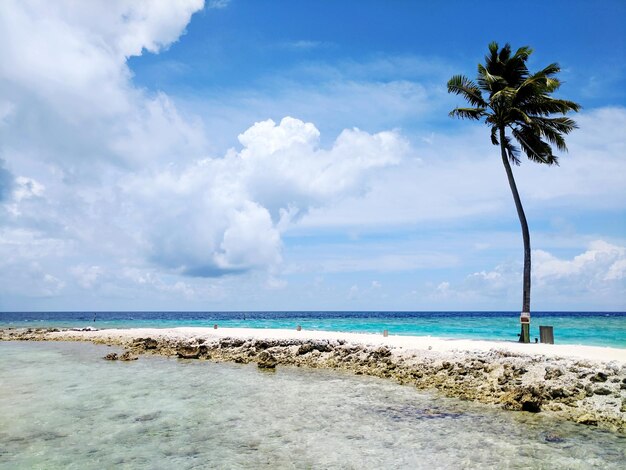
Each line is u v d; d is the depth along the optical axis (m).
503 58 29.53
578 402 14.86
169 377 21.78
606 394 14.95
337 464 10.55
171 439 12.42
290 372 23.14
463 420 14.02
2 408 15.78
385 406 15.84
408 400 16.67
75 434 12.86
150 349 32.75
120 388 19.19
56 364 26.30
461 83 29.44
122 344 36.78
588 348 21.69
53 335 44.69
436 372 20.20
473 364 19.70
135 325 78.88
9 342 41.22
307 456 11.09
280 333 34.91
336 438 12.45
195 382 20.47
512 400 15.51
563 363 17.53
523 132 29.22
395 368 21.84
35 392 18.39
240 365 25.67
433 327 61.22
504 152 29.09
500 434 12.63
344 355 25.42
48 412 15.23
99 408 15.77
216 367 25.00
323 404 16.19
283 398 17.17
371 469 10.23
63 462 10.69
